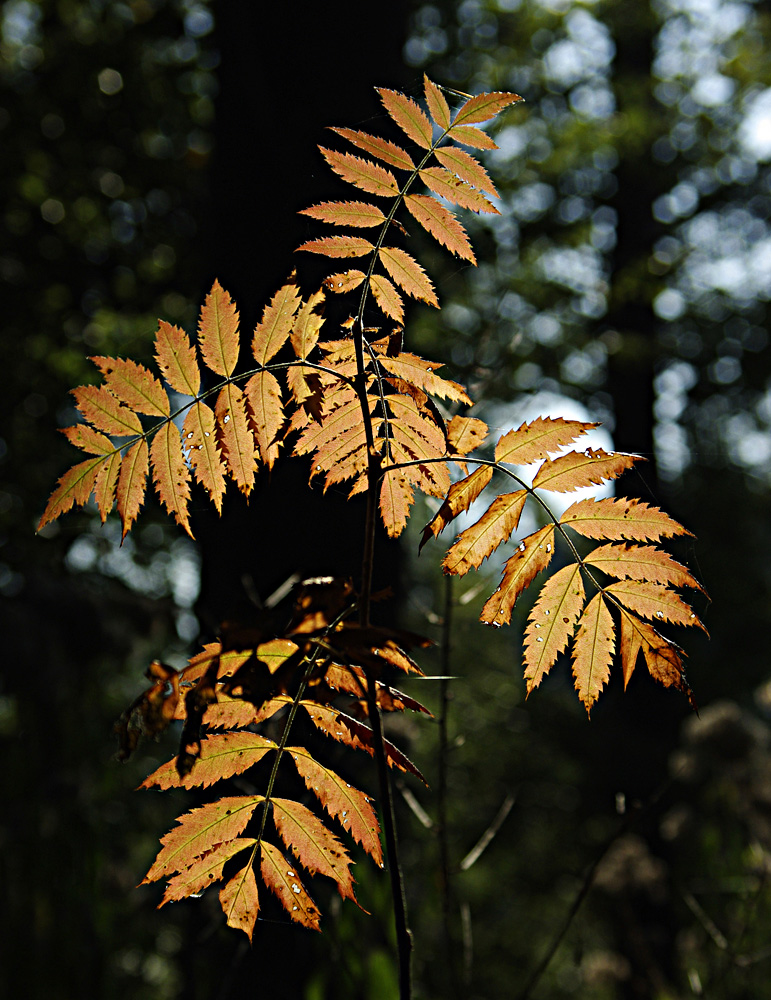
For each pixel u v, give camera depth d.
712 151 8.65
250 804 0.86
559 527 0.89
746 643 10.49
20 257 6.67
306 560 2.72
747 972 2.73
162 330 0.88
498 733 9.37
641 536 0.88
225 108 2.91
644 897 3.47
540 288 7.77
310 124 2.81
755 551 11.01
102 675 4.43
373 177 0.88
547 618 0.90
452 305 6.07
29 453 6.12
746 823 3.95
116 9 6.87
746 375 9.62
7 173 6.64
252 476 0.90
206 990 2.62
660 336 9.09
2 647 3.63
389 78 3.09
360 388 0.87
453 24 7.72
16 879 3.21
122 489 0.90
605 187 8.66
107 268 6.99
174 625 4.20
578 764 10.79
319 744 1.41
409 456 0.98
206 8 6.60
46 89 6.74
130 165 6.95
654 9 8.19
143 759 4.83
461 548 0.90
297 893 0.85
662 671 0.87
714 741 4.07
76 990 3.13
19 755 3.46
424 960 2.86
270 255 2.00
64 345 6.62
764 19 8.20
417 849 3.31
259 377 0.89
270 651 0.77
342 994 2.20
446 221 0.89
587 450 0.88
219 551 2.82
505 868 11.39
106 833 3.87
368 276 0.90
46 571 4.13
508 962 10.52
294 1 2.90
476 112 0.87
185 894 0.84
